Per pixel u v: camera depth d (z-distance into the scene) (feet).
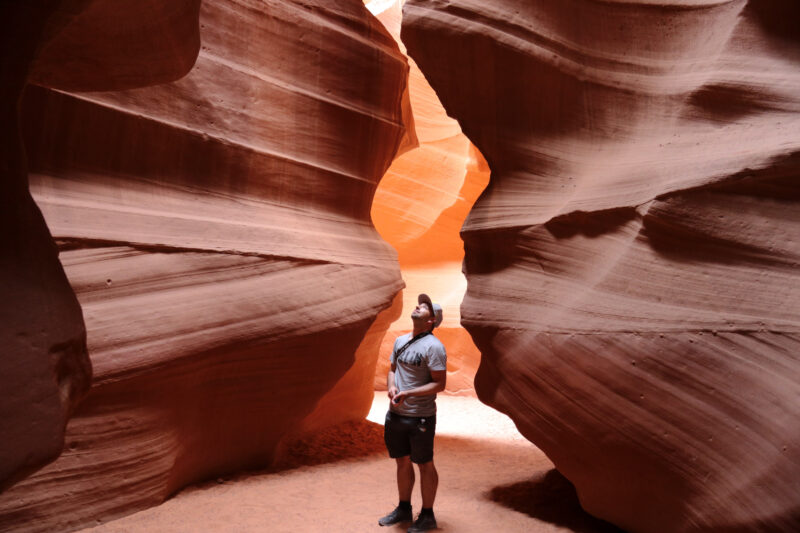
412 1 13.98
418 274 37.45
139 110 14.55
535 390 12.40
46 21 5.93
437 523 12.84
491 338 13.34
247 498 14.42
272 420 16.94
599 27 13.41
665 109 12.59
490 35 13.32
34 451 4.90
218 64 16.42
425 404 12.28
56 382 5.27
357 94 19.90
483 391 13.88
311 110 18.60
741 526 9.84
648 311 11.15
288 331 15.90
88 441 12.57
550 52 13.30
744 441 9.96
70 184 13.44
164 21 7.45
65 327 5.57
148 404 13.62
